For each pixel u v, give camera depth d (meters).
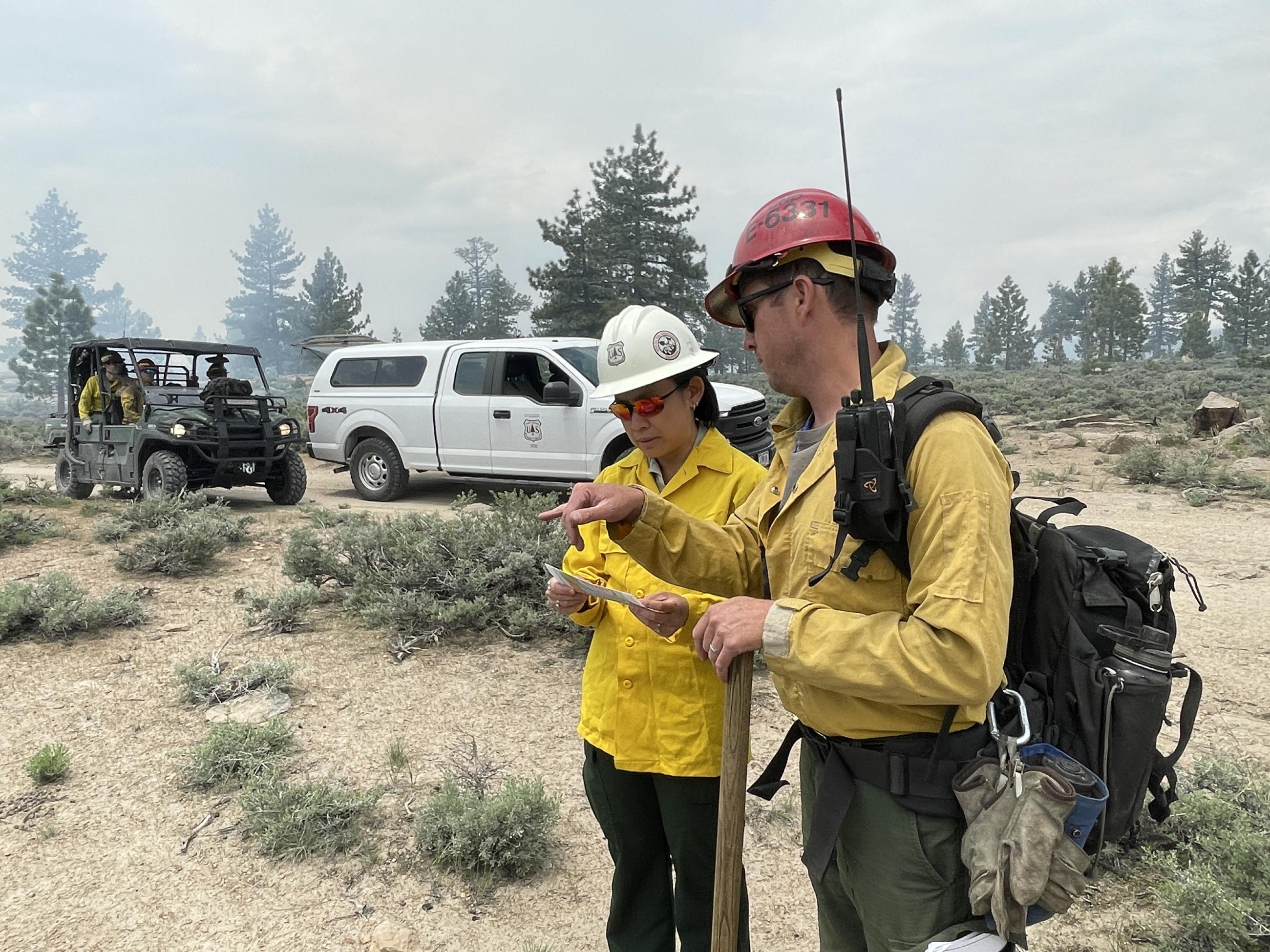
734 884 1.56
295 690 4.65
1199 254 122.31
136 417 10.64
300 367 120.56
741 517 1.93
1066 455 15.08
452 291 89.06
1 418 33.66
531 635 5.49
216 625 5.78
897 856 1.44
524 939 2.67
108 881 2.97
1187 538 8.26
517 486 12.46
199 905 2.84
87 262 142.50
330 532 8.26
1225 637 5.32
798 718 1.68
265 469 10.66
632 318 2.13
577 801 3.50
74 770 3.78
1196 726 4.05
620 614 2.09
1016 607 1.48
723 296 1.74
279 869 3.04
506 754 3.90
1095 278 138.50
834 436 1.48
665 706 2.04
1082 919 2.68
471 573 5.70
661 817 2.16
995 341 109.19
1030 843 1.31
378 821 3.34
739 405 8.98
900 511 1.29
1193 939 2.52
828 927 1.76
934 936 1.44
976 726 1.43
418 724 4.22
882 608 1.39
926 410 1.34
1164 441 15.65
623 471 2.36
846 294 1.51
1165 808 1.62
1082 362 71.44
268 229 124.38
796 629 1.35
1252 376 43.12
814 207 1.51
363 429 11.41
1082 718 1.39
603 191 52.12
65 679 4.81
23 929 2.71
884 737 1.45
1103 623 1.42
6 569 7.11
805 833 1.71
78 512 10.01
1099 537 1.52
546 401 9.53
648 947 2.24
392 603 5.54
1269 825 2.86
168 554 7.07
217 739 3.85
